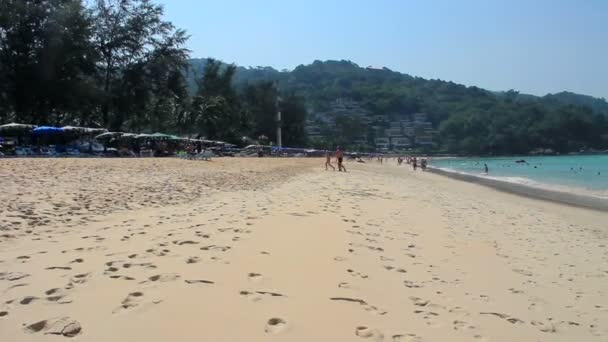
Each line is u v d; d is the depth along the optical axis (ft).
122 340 13.14
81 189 48.19
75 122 199.62
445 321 18.39
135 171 76.43
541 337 18.47
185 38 207.10
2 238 25.40
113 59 194.90
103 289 17.06
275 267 21.70
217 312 15.61
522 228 48.96
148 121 226.99
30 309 14.97
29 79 160.86
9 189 43.78
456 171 232.12
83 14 171.83
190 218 34.47
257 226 31.63
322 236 30.27
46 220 31.37
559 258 34.86
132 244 24.88
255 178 82.84
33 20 160.04
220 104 289.74
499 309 21.24
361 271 23.39
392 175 150.30
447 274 26.18
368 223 38.75
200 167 102.78
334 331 15.30
